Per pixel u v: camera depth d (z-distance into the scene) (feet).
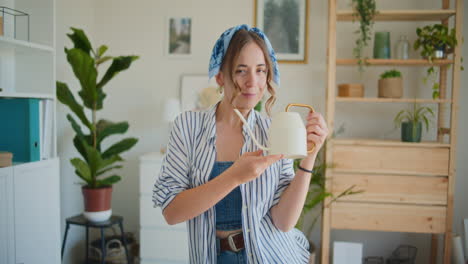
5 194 5.28
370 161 8.13
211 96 9.62
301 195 2.99
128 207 10.42
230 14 9.78
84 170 7.65
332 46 8.22
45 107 6.29
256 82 2.82
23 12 6.57
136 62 10.17
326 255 8.43
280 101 9.66
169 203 2.92
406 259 8.91
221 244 3.12
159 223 8.53
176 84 10.03
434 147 7.96
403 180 8.05
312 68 9.53
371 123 9.41
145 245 8.60
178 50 10.00
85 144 7.47
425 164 7.98
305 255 3.52
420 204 8.05
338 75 9.49
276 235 3.23
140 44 10.14
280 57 9.59
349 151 8.18
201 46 9.91
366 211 8.18
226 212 3.10
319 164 9.36
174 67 10.03
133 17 10.15
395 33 9.16
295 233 3.65
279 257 3.17
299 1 9.51
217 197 2.68
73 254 9.37
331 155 8.23
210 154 3.09
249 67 2.81
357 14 8.16
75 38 7.66
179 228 8.52
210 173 3.07
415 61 8.09
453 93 7.87
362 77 9.37
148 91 10.16
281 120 2.67
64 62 8.90
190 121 3.22
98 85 7.88
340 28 9.38
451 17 8.98
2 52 6.37
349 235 9.68
